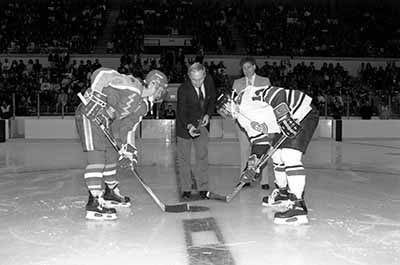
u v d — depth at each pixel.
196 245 3.56
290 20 25.00
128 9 24.47
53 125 14.08
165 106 15.33
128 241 3.66
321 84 19.42
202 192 5.31
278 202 4.91
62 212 4.65
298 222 4.17
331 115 15.82
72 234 3.86
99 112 4.18
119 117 4.38
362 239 3.71
